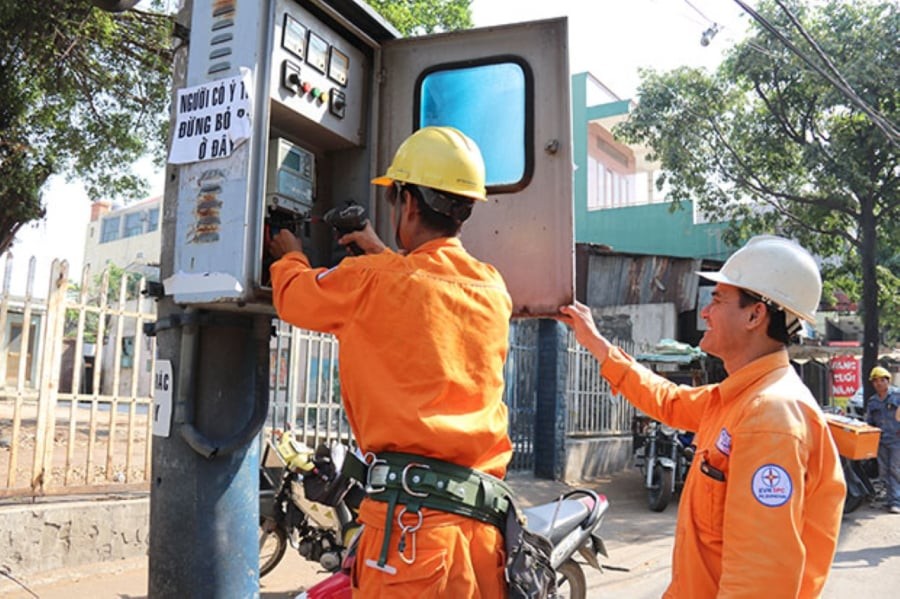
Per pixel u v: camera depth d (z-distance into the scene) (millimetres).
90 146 9336
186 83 2559
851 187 12648
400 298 1755
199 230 2463
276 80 2631
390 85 3137
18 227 9211
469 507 1682
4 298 4902
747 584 1443
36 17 7711
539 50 2910
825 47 12781
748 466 1530
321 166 3180
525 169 2881
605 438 10445
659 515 7871
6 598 4145
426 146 1942
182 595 2508
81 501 4926
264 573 4641
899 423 8258
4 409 11633
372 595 1651
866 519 7828
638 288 15406
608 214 23969
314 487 2154
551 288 2781
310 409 6953
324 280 1864
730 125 15109
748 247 1855
